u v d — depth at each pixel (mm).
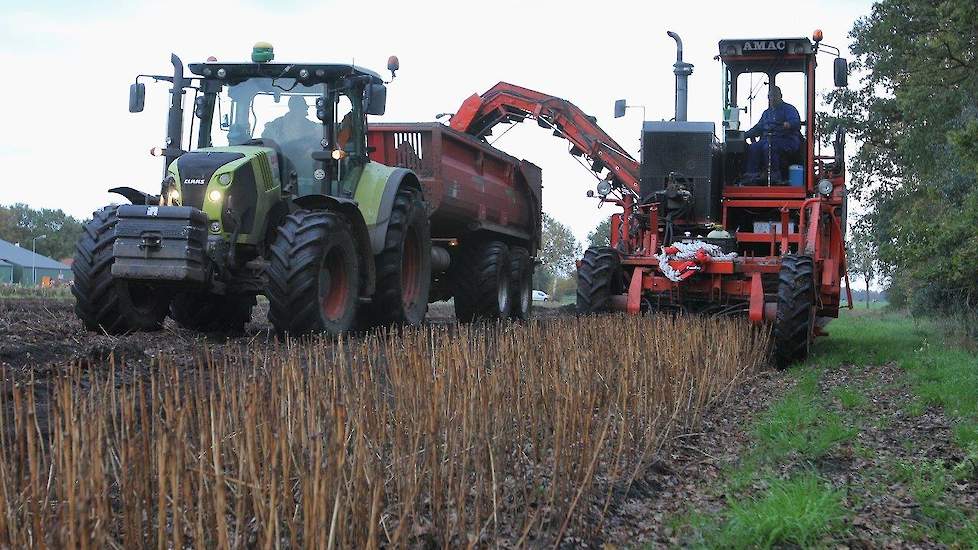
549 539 4414
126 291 9445
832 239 12797
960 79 23531
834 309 12086
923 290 17312
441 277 14609
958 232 14125
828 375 10609
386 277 10859
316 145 10570
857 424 7492
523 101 17094
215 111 10672
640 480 5559
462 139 13578
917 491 5316
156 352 8195
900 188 28609
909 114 25172
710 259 11445
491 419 4867
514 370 5695
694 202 12688
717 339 9117
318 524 3229
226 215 9469
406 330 6758
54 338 9211
